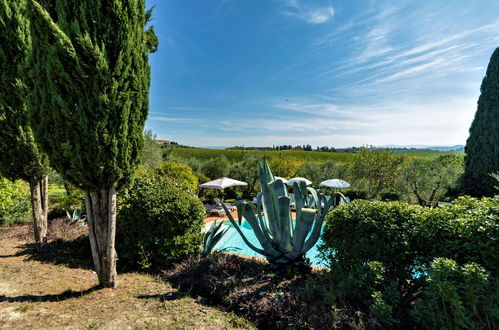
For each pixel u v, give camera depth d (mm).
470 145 11781
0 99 4887
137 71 3656
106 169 3428
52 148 3305
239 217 4410
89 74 3182
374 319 2674
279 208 4332
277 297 3365
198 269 4492
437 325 2420
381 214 3664
